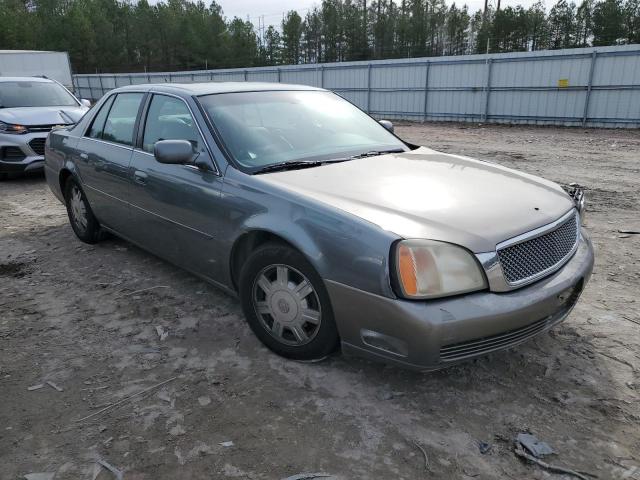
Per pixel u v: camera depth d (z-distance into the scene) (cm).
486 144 1410
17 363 314
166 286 422
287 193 295
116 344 335
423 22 8875
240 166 330
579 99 1862
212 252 345
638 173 923
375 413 265
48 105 952
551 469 227
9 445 245
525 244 266
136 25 9294
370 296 252
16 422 261
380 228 254
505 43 8219
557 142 1437
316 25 9425
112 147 445
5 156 852
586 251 308
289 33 9344
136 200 412
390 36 9019
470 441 245
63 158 524
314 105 418
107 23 8812
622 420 257
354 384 288
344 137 393
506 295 254
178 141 330
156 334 346
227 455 237
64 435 251
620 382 288
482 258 249
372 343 260
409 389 284
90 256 497
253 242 323
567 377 293
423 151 405
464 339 244
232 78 3191
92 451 241
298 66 2770
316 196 288
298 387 286
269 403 273
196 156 346
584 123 1867
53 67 1912
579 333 340
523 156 1159
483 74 2083
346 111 435
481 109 2127
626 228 576
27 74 1853
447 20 9012
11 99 932
